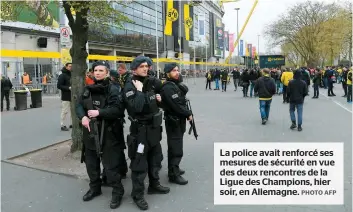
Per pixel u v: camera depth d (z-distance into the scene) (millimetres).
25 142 7730
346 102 16562
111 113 4156
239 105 15562
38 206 4352
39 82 23203
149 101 4270
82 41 6266
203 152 6750
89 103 4238
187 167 5809
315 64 48562
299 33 48688
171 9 25422
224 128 9445
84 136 4445
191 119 5160
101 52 38625
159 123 4406
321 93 22328
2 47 21859
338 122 10305
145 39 44281
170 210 4168
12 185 5051
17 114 12828
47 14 20797
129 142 4238
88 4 6055
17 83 20969
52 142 7688
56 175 5457
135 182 4254
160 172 5633
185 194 4660
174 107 4898
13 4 7863
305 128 9312
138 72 4223
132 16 40750
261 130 9078
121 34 38469
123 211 4176
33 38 24391
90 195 4535
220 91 25766
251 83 20000
